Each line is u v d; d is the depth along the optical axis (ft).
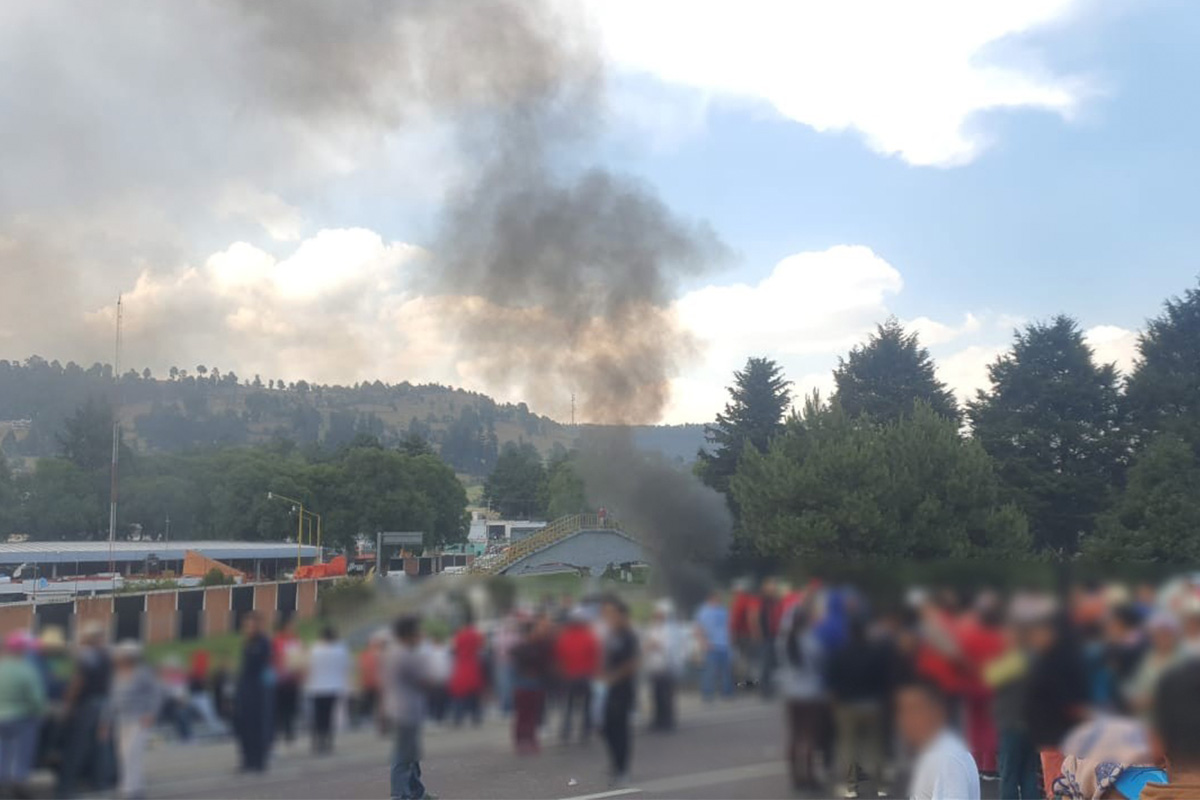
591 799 9.63
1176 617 9.58
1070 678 9.67
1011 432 105.19
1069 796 9.89
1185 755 7.85
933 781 9.49
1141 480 82.07
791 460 75.82
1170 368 106.83
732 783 9.68
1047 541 103.19
